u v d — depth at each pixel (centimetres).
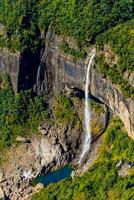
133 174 15875
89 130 19188
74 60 19075
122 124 18188
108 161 17075
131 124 17338
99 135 18988
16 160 19162
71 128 19512
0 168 19062
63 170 18800
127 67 17200
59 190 17188
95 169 17150
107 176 16300
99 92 18588
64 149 19225
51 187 17662
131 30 17988
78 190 16425
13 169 18938
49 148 19250
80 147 19238
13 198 18150
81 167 18562
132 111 17112
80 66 18975
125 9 19450
